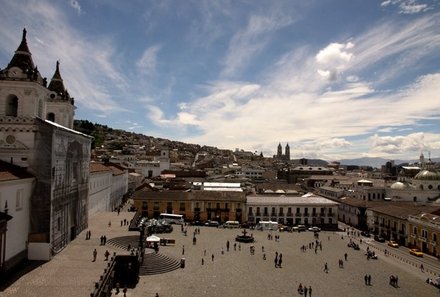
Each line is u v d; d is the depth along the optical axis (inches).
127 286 1924.2
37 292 1443.2
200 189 5206.7
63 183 2150.6
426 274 2496.3
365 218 4303.6
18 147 1919.3
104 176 3902.6
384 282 2287.2
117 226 2906.0
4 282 1552.7
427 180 4808.1
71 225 2347.4
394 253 3100.4
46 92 2191.2
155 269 2210.9
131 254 1977.1
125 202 5265.8
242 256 2748.5
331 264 2657.5
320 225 4360.2
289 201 4399.6
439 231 2955.2
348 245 3314.5
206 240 3248.0
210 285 2044.8
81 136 2513.5
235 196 4387.3
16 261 1772.9
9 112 2033.7
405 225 3452.3
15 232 1754.4
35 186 1918.1
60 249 2100.1
